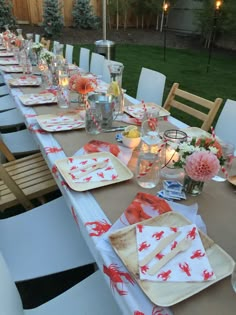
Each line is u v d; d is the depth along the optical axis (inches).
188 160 35.1
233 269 25.5
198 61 260.5
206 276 25.7
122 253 28.5
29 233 47.4
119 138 53.2
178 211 34.3
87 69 148.7
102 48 177.8
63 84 71.2
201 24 316.5
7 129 114.8
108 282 27.5
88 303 36.2
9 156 73.7
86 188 38.7
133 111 68.3
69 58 166.1
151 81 94.8
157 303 23.4
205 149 37.9
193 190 37.2
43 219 50.6
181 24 380.8
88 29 372.5
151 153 40.4
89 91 68.5
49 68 90.7
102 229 31.9
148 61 255.8
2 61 131.5
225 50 314.7
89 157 46.3
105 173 42.0
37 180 65.2
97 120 55.3
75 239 46.2
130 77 203.9
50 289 58.5
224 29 292.0
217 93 173.5
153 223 32.1
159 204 35.3
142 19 399.5
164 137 45.4
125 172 42.3
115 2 369.7
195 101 72.5
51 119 61.9
